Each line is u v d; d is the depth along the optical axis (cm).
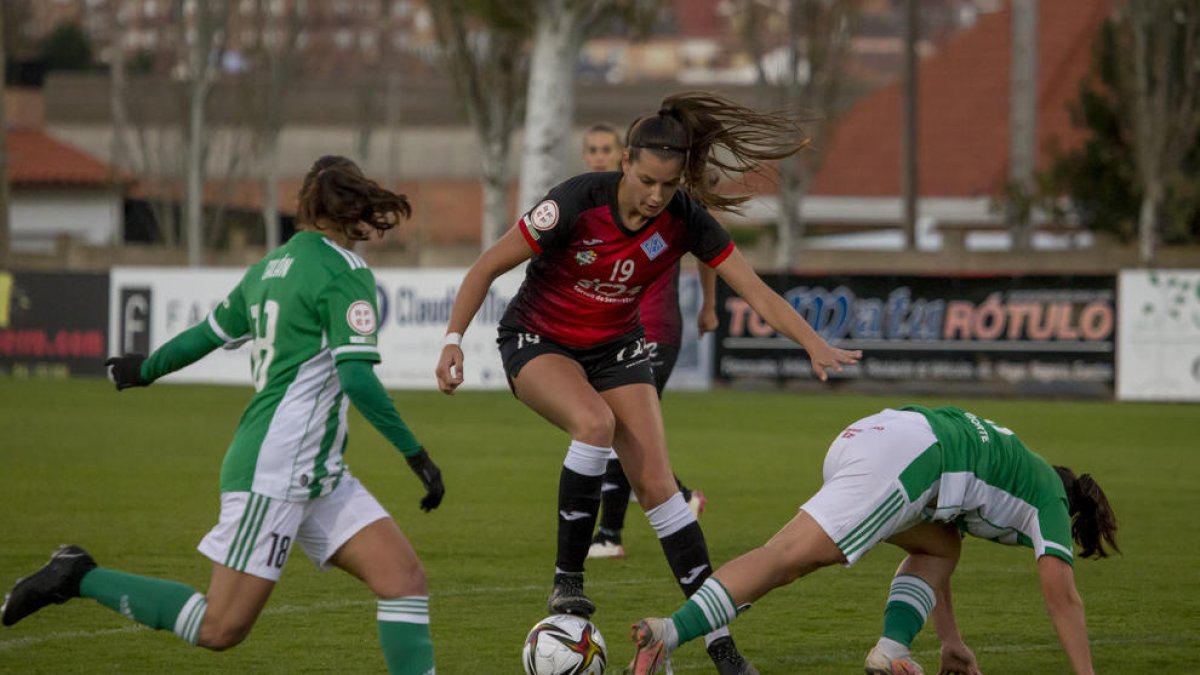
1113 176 12144
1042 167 15012
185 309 9162
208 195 19488
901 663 2211
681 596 3017
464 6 10725
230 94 19712
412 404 7906
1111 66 12050
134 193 18762
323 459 1941
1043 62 16888
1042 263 11994
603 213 2348
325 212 1980
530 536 3794
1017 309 8125
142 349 9269
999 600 3012
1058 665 2461
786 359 8569
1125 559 3500
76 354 9500
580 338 2483
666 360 3512
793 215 13275
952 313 8231
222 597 1911
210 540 1925
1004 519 2177
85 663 2436
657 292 3500
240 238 15850
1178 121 11412
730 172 2597
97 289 9412
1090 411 7419
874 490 2080
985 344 8181
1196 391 7825
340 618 2791
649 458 2453
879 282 8362
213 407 7706
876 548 3622
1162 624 2786
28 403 7825
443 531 3872
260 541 1902
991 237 14350
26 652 2508
